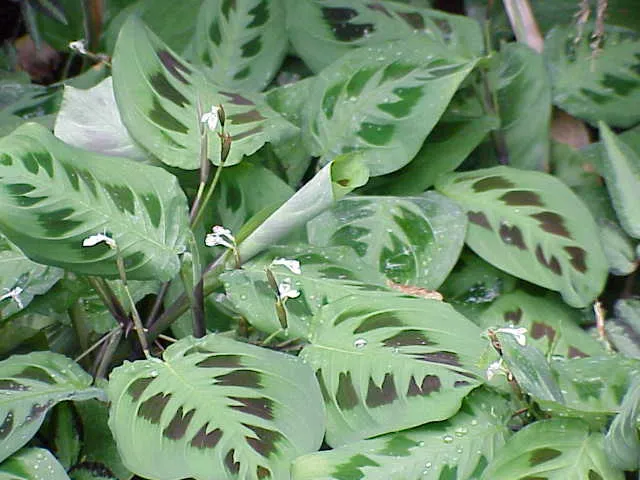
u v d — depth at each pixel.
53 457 1.04
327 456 1.02
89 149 1.19
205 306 1.17
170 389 1.05
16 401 1.04
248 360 1.07
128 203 1.09
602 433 1.05
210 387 1.05
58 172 1.08
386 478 1.02
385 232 1.18
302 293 1.11
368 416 1.05
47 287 1.12
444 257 1.17
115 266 1.08
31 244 1.06
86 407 1.08
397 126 1.21
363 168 1.07
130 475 1.07
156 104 1.19
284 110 1.26
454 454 1.04
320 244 1.18
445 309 1.10
